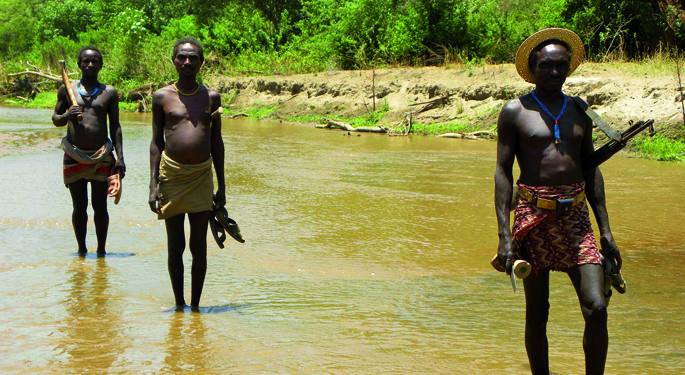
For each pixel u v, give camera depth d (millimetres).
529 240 4453
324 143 19438
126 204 10641
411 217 10031
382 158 16297
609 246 4453
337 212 10336
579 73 20734
